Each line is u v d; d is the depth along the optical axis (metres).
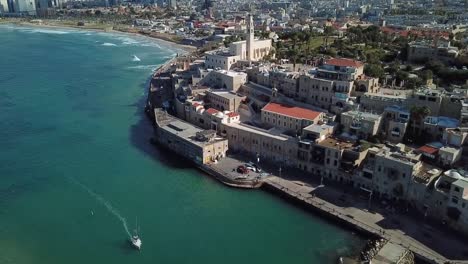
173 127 183.75
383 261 103.38
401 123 149.88
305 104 180.75
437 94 154.00
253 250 115.31
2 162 169.75
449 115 153.12
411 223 120.94
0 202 140.62
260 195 142.88
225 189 147.00
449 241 112.81
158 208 136.25
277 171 154.50
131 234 122.69
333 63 180.62
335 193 138.00
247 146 170.62
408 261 104.56
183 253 114.31
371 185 136.62
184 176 157.38
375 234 116.00
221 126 178.88
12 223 128.88
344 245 116.12
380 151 136.75
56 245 118.50
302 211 132.50
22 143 189.12
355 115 156.25
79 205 138.62
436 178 126.00
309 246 116.38
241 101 195.75
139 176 157.75
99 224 128.00
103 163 169.12
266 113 175.75
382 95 165.25
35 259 113.00
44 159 172.88
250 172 153.88
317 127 156.75
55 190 148.38
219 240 119.75
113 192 146.38
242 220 129.00
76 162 170.25
